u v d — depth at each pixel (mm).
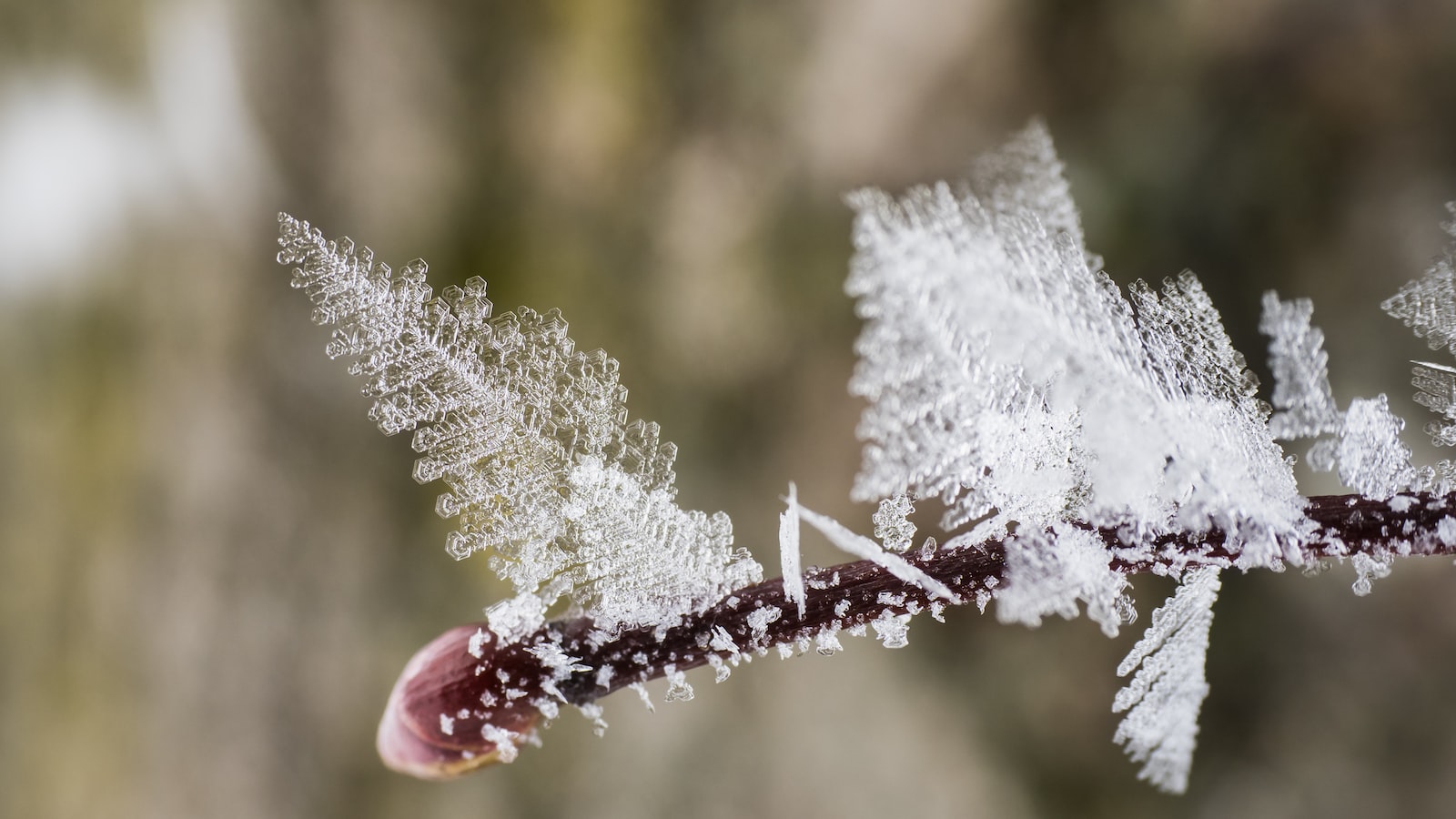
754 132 352
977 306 116
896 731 304
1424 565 251
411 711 118
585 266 369
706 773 318
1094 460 116
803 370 332
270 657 362
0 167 392
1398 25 260
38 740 384
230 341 382
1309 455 119
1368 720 256
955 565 117
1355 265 260
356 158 379
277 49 377
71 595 388
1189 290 118
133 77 388
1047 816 281
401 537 359
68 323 397
